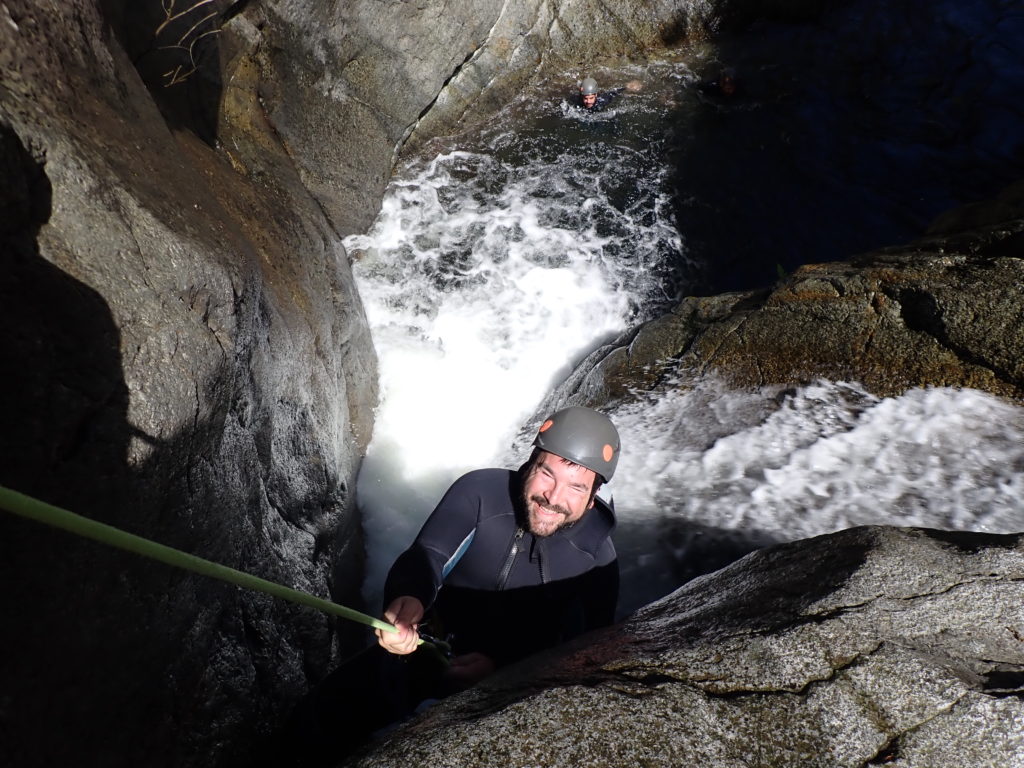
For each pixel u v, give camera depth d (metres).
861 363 4.63
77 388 1.75
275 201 4.68
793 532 3.92
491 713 1.82
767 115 9.01
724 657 1.97
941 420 4.30
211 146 4.55
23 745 1.57
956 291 4.48
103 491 1.77
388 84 7.03
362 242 6.90
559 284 6.96
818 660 1.92
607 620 2.92
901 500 3.97
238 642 2.46
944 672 1.87
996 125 8.76
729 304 5.32
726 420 4.58
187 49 4.46
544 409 5.55
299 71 6.06
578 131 8.76
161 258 2.17
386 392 5.69
